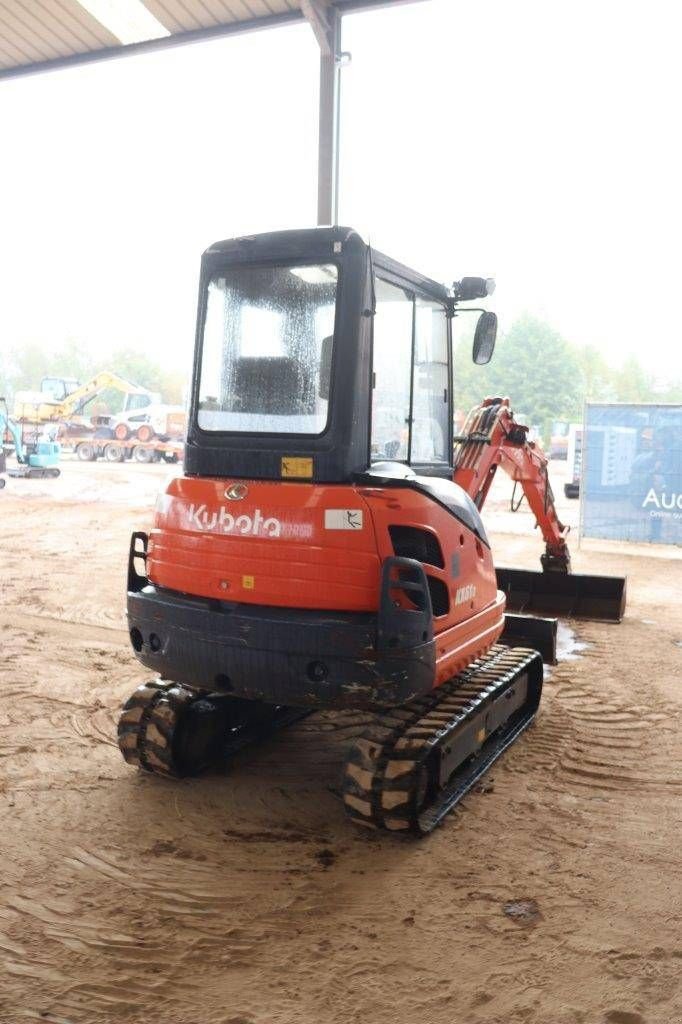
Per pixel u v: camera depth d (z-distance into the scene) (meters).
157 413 33.47
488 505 20.56
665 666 7.67
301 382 4.48
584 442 13.89
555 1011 3.12
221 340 4.71
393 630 4.20
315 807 4.80
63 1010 3.10
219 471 4.68
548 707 6.52
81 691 6.64
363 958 3.42
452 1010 3.12
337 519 4.27
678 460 13.45
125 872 4.05
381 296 4.67
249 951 3.46
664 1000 3.19
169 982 3.26
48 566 11.90
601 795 4.99
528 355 79.50
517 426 7.81
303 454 4.42
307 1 11.51
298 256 4.43
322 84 12.45
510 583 9.79
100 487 22.86
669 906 3.82
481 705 5.09
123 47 14.59
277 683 4.39
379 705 4.30
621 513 13.83
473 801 4.88
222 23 13.50
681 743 5.83
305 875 4.05
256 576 4.40
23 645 7.91
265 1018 3.07
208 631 4.48
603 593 9.48
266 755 5.53
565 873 4.10
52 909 3.73
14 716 6.07
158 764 4.95
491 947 3.50
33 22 13.91
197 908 3.76
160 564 4.80
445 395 5.60
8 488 21.84
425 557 4.54
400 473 4.68
